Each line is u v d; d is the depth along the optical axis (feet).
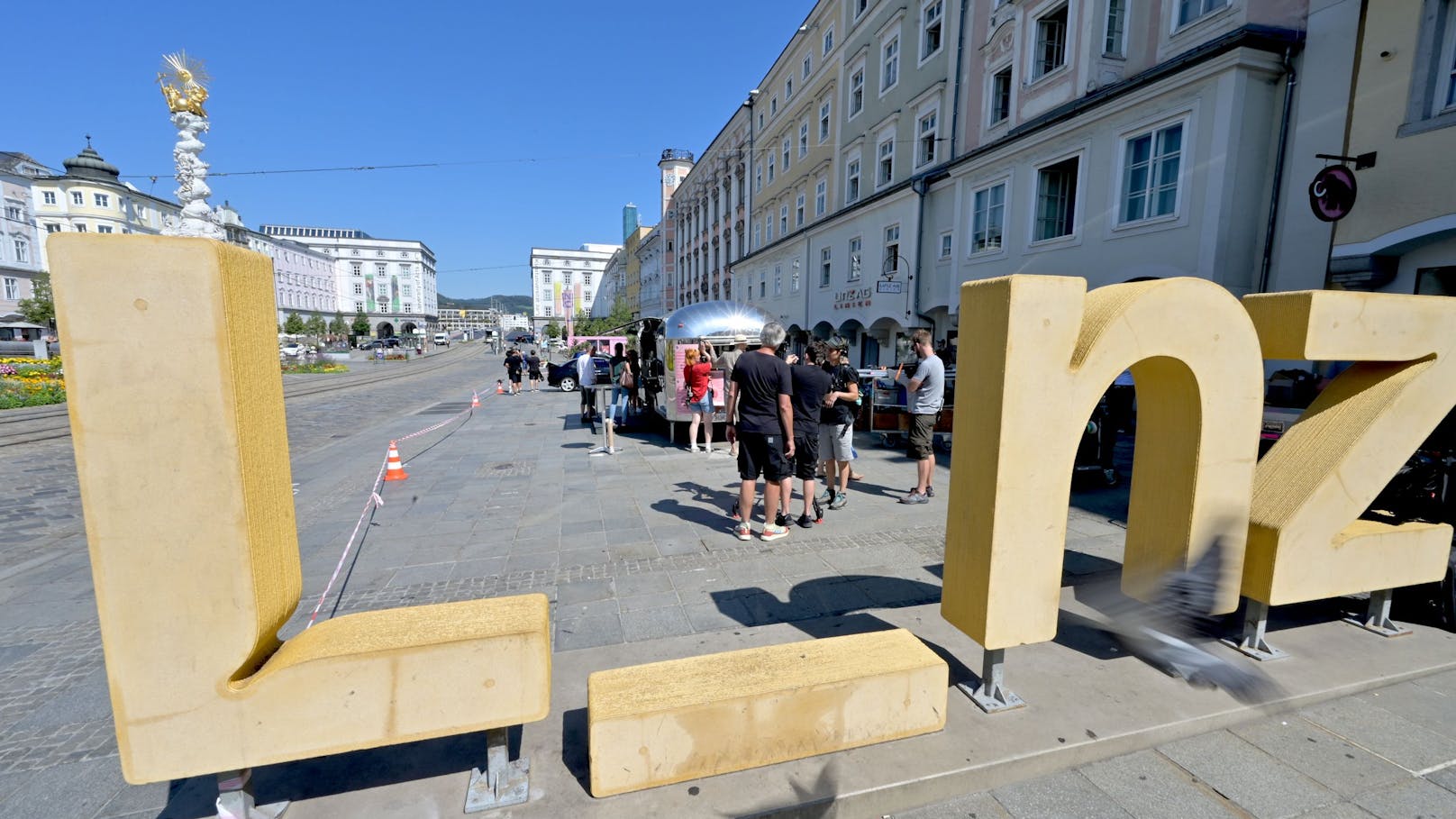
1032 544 7.61
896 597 12.39
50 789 7.20
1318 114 26.25
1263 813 6.70
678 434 34.68
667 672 7.39
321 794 6.75
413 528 17.58
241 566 5.42
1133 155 34.04
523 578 13.70
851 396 18.61
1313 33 26.37
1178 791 7.05
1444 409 9.59
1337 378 10.21
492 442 33.76
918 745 7.41
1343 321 8.46
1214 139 29.07
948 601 8.29
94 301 4.74
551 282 439.63
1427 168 22.12
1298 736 7.95
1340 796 6.93
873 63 63.16
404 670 5.96
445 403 59.06
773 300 91.81
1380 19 23.53
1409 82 22.65
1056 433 7.44
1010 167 42.60
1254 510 9.41
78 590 13.89
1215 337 8.08
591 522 17.94
